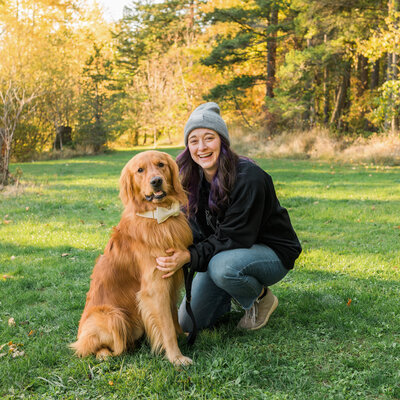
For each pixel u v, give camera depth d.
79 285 4.25
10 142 11.35
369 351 2.81
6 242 5.91
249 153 20.52
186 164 3.10
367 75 25.69
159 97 34.38
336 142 18.20
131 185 2.85
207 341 3.05
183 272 2.94
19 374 2.64
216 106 3.06
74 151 25.61
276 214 3.05
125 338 2.81
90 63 28.56
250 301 3.09
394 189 9.32
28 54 20.59
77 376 2.62
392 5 15.52
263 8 22.19
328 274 4.38
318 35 20.66
